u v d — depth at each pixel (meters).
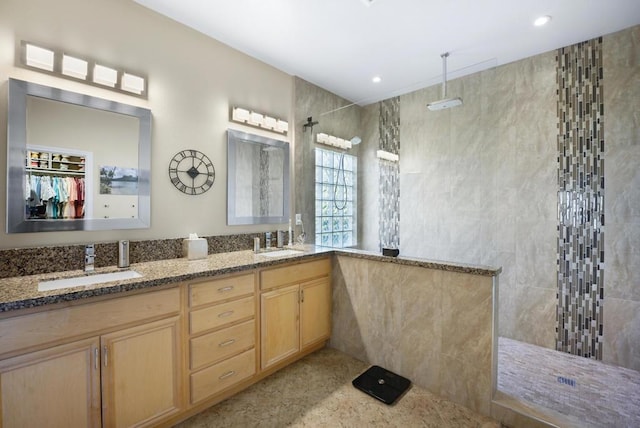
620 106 2.26
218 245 2.40
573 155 2.45
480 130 2.65
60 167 1.66
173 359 1.58
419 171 2.85
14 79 1.51
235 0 1.93
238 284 1.88
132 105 1.93
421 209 2.84
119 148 1.87
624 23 2.16
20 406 1.15
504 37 2.34
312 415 1.72
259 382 2.05
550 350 2.55
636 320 2.23
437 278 1.92
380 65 2.79
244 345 1.92
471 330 1.78
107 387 1.36
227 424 1.64
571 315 2.49
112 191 1.84
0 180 1.49
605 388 1.99
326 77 3.04
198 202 2.29
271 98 2.81
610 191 2.31
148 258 1.99
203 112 2.31
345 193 3.11
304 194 3.10
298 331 2.28
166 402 1.55
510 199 2.72
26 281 1.44
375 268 2.26
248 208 2.62
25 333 1.15
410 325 2.05
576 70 2.43
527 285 2.67
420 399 1.88
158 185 2.06
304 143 3.10
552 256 2.56
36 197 1.59
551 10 2.01
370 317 2.29
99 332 1.34
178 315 1.60
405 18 2.10
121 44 1.88
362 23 2.16
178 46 2.16
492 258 2.78
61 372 1.24
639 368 2.21
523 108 2.65
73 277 1.56
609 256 2.33
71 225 1.69
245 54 2.60
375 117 3.12
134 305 1.44
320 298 2.46
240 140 2.56
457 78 2.65
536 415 1.59
